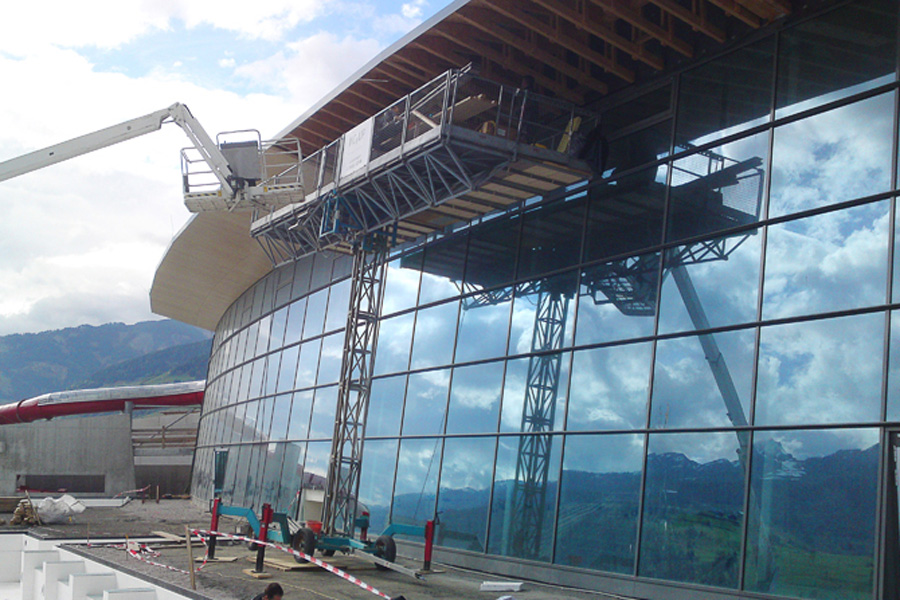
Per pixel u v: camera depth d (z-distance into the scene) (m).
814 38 13.98
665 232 15.81
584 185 17.92
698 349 14.55
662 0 14.98
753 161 14.52
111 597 12.88
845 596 11.53
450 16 16.94
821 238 13.12
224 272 37.69
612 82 17.97
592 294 17.02
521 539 17.02
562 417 16.89
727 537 13.23
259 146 21.44
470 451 19.09
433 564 18.70
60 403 56.34
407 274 23.34
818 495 12.19
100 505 39.25
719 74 15.56
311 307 29.88
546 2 15.59
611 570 14.95
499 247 19.97
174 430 61.75
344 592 13.47
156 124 21.20
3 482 52.31
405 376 22.22
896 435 11.48
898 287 11.94
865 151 12.83
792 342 13.11
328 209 20.45
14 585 19.33
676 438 14.48
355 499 19.83
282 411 30.41
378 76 20.17
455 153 16.66
